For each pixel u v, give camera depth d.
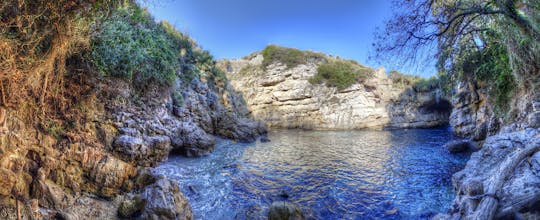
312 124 32.88
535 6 5.21
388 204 7.30
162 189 5.95
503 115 11.20
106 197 6.28
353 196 7.95
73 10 5.07
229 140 17.62
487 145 8.00
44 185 5.23
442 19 5.52
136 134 8.88
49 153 5.82
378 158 13.56
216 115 18.45
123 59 8.68
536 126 8.12
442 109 33.12
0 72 4.63
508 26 6.20
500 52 9.70
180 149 12.09
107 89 8.26
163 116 11.39
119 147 7.86
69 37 5.41
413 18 5.59
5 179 4.61
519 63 8.17
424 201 7.44
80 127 6.97
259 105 35.34
